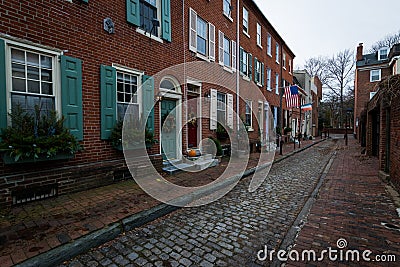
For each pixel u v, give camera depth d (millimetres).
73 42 4762
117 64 5637
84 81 4973
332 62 41969
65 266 2596
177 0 7680
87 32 5008
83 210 3859
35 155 3861
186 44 8102
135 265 2623
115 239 3201
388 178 5945
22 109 3994
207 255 2830
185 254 2850
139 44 6227
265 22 15398
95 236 3016
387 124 6340
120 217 3594
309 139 24766
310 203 4555
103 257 2775
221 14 10367
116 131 5496
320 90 38562
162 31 6910
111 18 5500
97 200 4359
